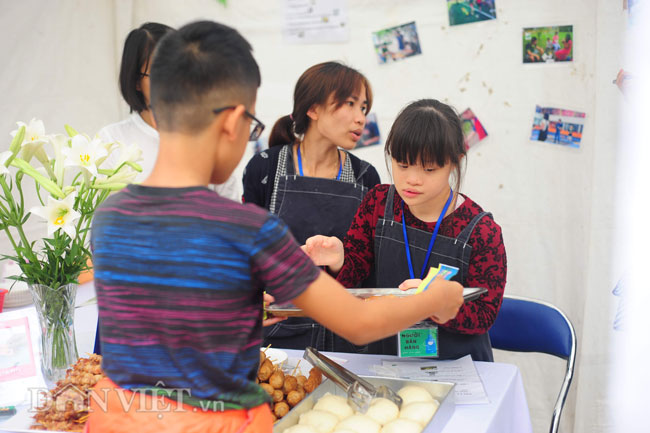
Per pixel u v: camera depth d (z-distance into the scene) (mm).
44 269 1387
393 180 1552
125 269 821
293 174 2129
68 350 1413
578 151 2418
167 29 1745
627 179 2311
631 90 2275
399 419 1144
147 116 1848
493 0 2443
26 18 2484
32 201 2480
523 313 1888
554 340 1806
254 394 843
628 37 2256
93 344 1608
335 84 1978
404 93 2619
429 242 1569
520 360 2609
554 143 2445
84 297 2008
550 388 2576
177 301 793
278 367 1417
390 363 1539
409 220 1614
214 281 791
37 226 2480
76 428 1173
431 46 2555
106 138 1923
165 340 809
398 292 1340
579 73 2377
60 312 1392
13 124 2479
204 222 803
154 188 846
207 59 813
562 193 2461
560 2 2367
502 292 1505
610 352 2393
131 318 819
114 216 849
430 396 1251
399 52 2596
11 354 1413
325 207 2098
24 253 1379
